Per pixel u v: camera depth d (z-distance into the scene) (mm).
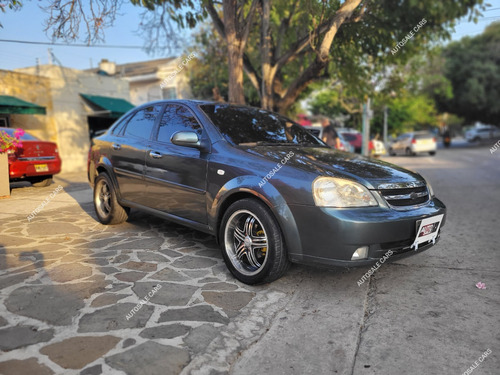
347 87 10086
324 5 6602
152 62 24891
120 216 4652
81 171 14289
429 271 3426
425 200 3092
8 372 1873
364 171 2949
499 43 29391
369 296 2902
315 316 2564
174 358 2029
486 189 8391
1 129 7266
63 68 14117
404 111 31109
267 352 2137
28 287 2891
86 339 2184
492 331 2389
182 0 6719
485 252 3957
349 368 2012
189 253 3771
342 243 2551
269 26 8039
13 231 4559
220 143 3350
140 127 4336
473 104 31391
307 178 2711
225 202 3186
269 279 2896
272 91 8289
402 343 2254
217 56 14570
